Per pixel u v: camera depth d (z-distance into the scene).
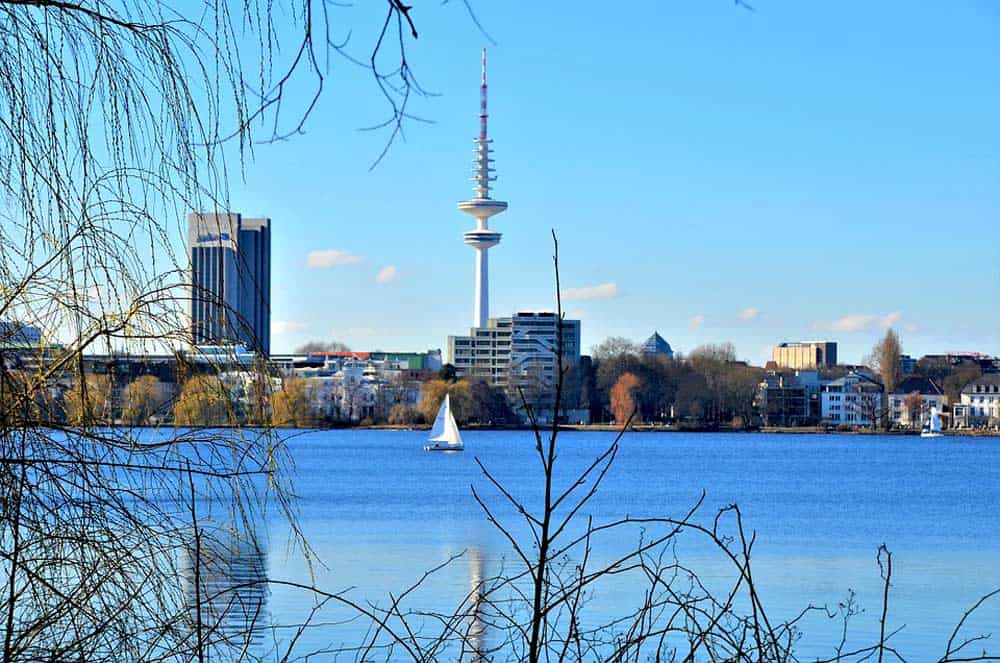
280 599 30.11
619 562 6.04
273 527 44.28
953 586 46.56
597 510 92.38
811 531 74.25
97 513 5.67
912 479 139.12
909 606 39.59
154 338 5.93
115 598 5.62
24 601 5.47
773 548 60.28
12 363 5.77
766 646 6.12
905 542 67.62
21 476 5.50
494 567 44.69
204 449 5.96
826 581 47.09
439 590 38.94
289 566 43.31
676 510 92.56
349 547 60.94
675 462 182.00
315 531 70.88
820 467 168.38
